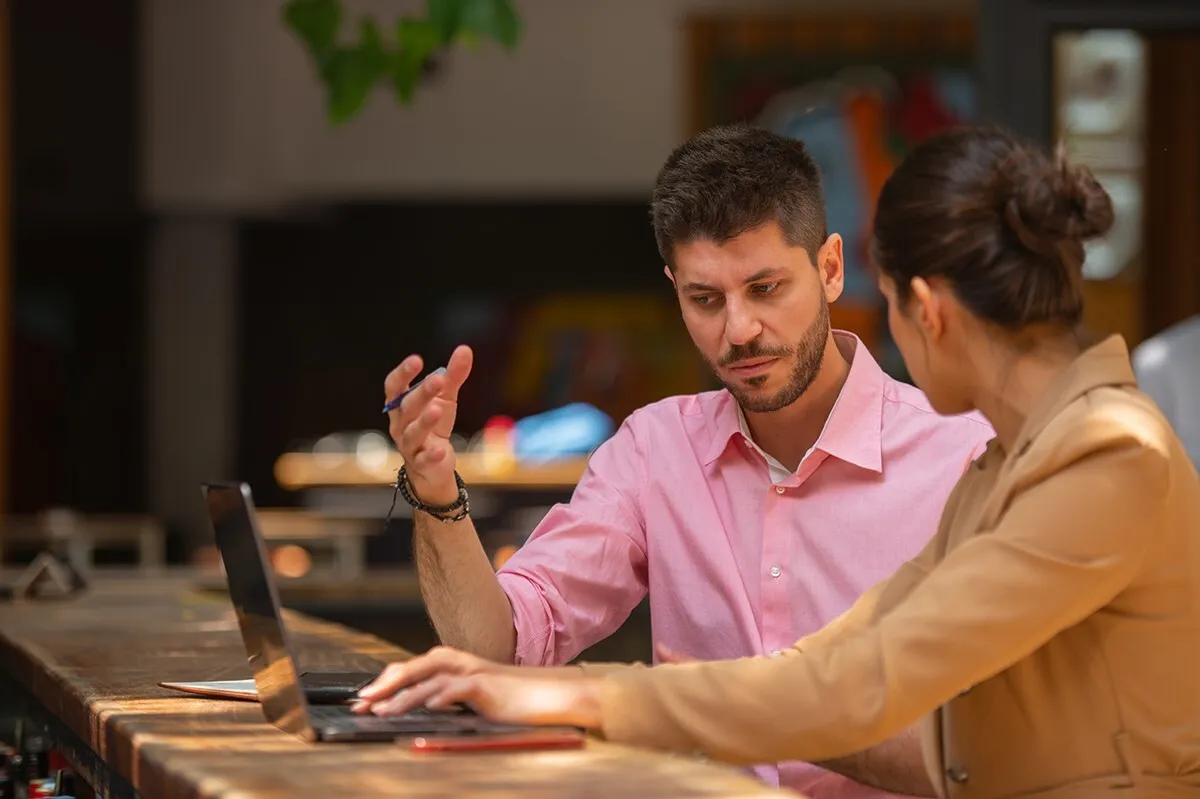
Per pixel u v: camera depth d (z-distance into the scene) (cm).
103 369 1848
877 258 262
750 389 326
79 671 349
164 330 1836
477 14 610
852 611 278
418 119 1836
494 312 1911
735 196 313
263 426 1902
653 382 1900
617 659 702
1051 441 241
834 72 1777
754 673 244
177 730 256
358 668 343
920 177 254
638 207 1900
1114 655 245
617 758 226
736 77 1789
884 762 305
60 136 1759
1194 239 696
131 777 251
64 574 591
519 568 348
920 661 236
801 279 320
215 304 1838
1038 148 254
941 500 343
